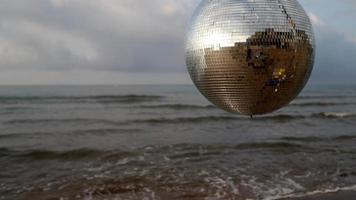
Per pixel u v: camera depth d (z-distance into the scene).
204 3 2.16
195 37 2.12
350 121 30.86
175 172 12.12
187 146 17.50
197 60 2.14
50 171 12.75
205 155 15.27
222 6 2.03
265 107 2.26
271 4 1.97
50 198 9.52
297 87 2.18
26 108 38.72
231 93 2.14
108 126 26.31
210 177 11.44
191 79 2.31
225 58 2.02
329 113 36.28
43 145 18.67
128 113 35.34
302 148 17.28
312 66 2.18
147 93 74.94
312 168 12.77
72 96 55.19
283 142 18.59
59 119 30.11
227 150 16.53
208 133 23.02
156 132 23.42
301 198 9.24
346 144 18.58
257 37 1.95
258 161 14.02
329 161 13.99
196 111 37.50
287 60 2.01
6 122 28.11
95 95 59.34
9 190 10.31
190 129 25.02
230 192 9.84
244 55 1.99
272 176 11.60
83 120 29.67
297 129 25.52
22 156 15.64
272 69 2.02
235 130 24.62
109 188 10.34
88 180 11.24
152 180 11.12
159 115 33.59
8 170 13.07
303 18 2.04
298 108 43.25
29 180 11.45
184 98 58.59
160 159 14.34
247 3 1.98
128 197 9.53
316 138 20.70
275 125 27.81
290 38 1.97
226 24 1.99
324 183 10.79
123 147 17.33
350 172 12.17
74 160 14.72
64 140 20.33
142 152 15.88
